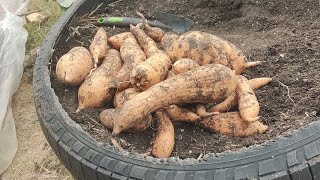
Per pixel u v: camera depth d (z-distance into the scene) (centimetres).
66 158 58
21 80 96
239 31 81
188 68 61
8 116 85
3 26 93
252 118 57
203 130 61
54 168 78
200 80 59
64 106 67
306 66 67
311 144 50
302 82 65
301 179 49
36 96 66
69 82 67
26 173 78
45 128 61
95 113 64
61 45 78
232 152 51
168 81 59
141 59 67
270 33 77
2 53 90
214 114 59
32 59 99
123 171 52
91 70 68
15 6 107
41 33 104
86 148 56
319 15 78
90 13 87
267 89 65
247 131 58
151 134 60
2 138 82
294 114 60
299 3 82
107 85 65
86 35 82
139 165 52
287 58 69
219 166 50
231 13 85
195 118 60
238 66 66
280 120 59
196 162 51
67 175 76
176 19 85
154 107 58
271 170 48
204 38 65
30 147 83
